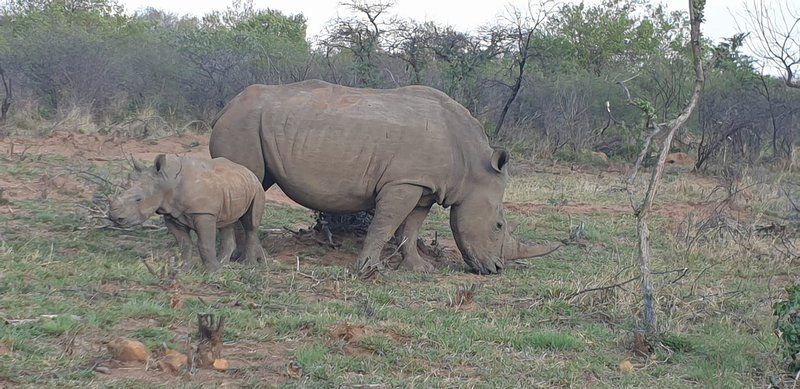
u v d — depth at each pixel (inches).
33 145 703.7
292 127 407.8
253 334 280.7
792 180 821.9
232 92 1025.5
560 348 302.5
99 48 1005.2
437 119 417.1
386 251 452.8
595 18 1374.3
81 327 268.5
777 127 1002.1
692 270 443.2
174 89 1053.8
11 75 964.6
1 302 287.7
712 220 536.1
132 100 1004.6
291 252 438.6
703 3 328.2
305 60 1075.3
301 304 327.0
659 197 700.7
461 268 435.5
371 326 304.2
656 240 527.2
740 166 868.0
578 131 978.7
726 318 348.8
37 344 250.7
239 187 376.8
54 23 1153.4
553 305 354.3
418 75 932.6
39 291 308.5
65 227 437.1
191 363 243.6
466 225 418.9
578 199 673.0
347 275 385.7
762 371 290.8
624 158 963.3
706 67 343.6
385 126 407.8
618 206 649.0
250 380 241.6
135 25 1336.1
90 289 317.4
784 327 285.4
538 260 458.9
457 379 258.8
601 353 300.2
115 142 758.5
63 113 880.9
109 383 227.9
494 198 419.8
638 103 323.6
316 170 407.8
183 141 834.2
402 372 261.9
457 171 417.1
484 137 428.5
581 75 1091.3
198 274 356.2
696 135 1031.0
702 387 274.2
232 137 413.1
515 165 849.5
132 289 326.0
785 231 538.3
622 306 349.4
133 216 354.9
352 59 1036.5
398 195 406.3
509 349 294.8
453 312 336.2
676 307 354.9
